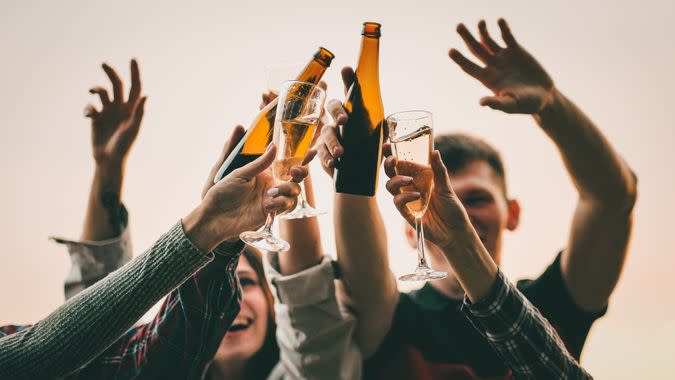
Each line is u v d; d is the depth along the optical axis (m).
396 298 2.14
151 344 1.21
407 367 2.09
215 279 1.21
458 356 2.14
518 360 1.37
